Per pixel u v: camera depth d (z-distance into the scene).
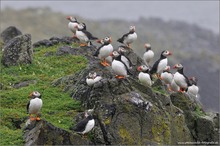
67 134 17.50
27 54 25.52
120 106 18.95
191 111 21.77
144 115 19.19
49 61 26.27
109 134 18.41
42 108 20.23
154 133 19.17
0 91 22.20
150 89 20.25
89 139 18.19
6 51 25.53
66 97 21.22
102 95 19.25
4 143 17.73
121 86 19.50
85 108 20.02
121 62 20.41
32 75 24.28
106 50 22.62
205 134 21.27
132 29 25.66
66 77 22.58
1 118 19.47
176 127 20.31
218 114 23.11
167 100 20.53
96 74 21.16
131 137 18.70
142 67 21.98
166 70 24.17
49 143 17.31
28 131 18.31
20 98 21.30
